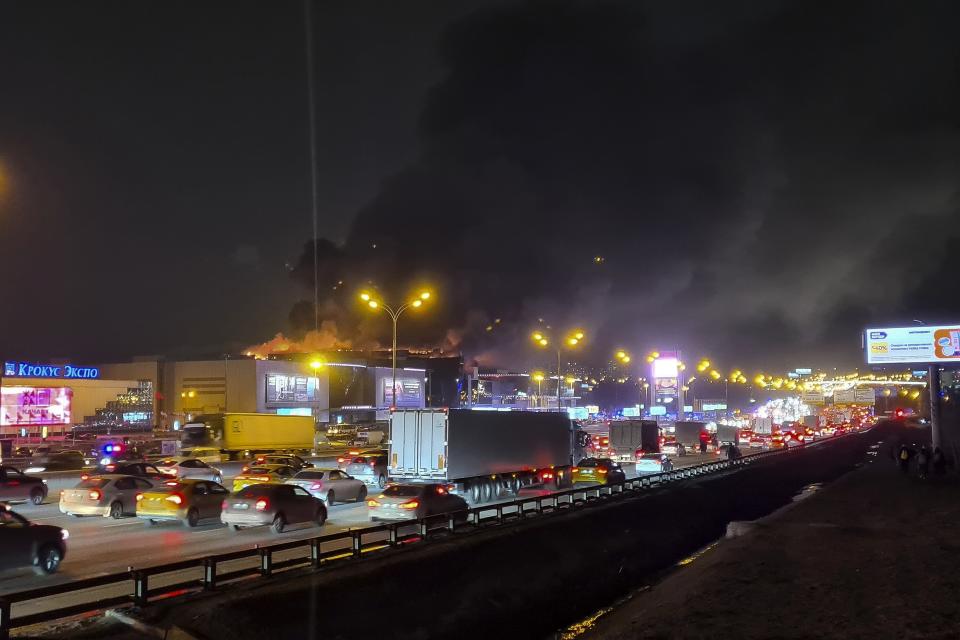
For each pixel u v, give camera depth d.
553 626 17.50
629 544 25.25
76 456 48.06
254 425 63.50
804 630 12.32
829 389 155.88
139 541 20.84
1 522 14.84
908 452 44.66
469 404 114.31
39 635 9.55
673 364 108.88
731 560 19.42
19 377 80.12
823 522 25.86
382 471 39.03
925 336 48.38
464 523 19.81
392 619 13.68
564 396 141.00
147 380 101.38
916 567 16.98
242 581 12.52
